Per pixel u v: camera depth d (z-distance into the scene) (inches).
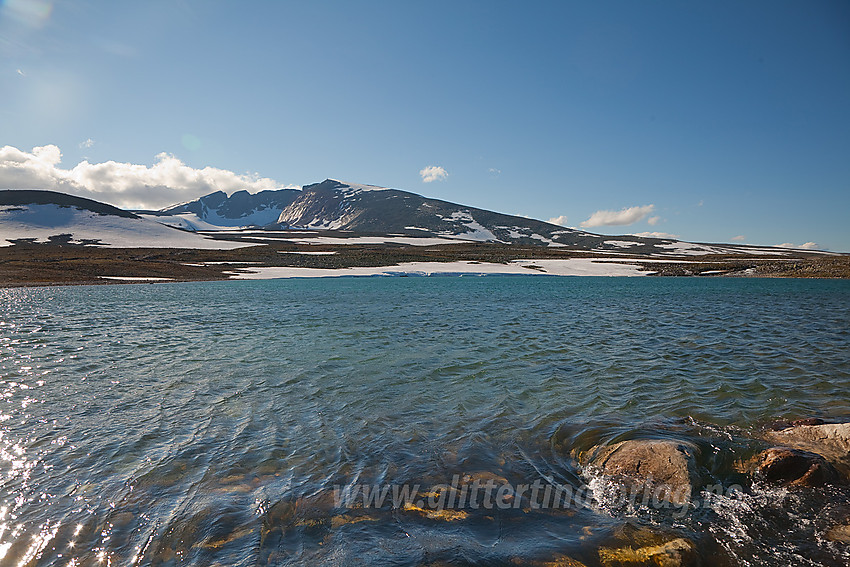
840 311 1285.7
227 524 257.9
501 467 329.4
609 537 245.6
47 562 227.0
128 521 261.6
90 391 520.4
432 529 253.1
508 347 771.4
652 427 393.1
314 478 311.9
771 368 613.3
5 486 301.0
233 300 1745.8
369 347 774.5
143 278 3171.8
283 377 580.1
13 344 818.8
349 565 223.5
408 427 406.9
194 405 469.7
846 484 295.7
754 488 294.7
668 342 812.6
